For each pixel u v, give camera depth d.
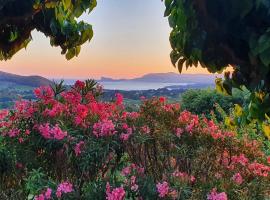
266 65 1.77
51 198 3.49
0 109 4.26
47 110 4.11
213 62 2.05
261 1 1.73
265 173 4.19
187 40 2.10
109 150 3.96
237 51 1.93
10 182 4.04
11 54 4.00
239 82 2.39
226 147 4.45
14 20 3.28
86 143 3.89
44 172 4.02
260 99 2.46
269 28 1.74
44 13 3.79
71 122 4.07
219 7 1.81
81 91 4.66
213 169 4.30
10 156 3.99
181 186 3.58
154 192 3.56
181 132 4.35
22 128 4.11
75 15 3.33
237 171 4.21
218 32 1.86
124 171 3.80
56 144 3.91
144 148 4.28
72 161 3.90
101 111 4.27
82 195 3.57
